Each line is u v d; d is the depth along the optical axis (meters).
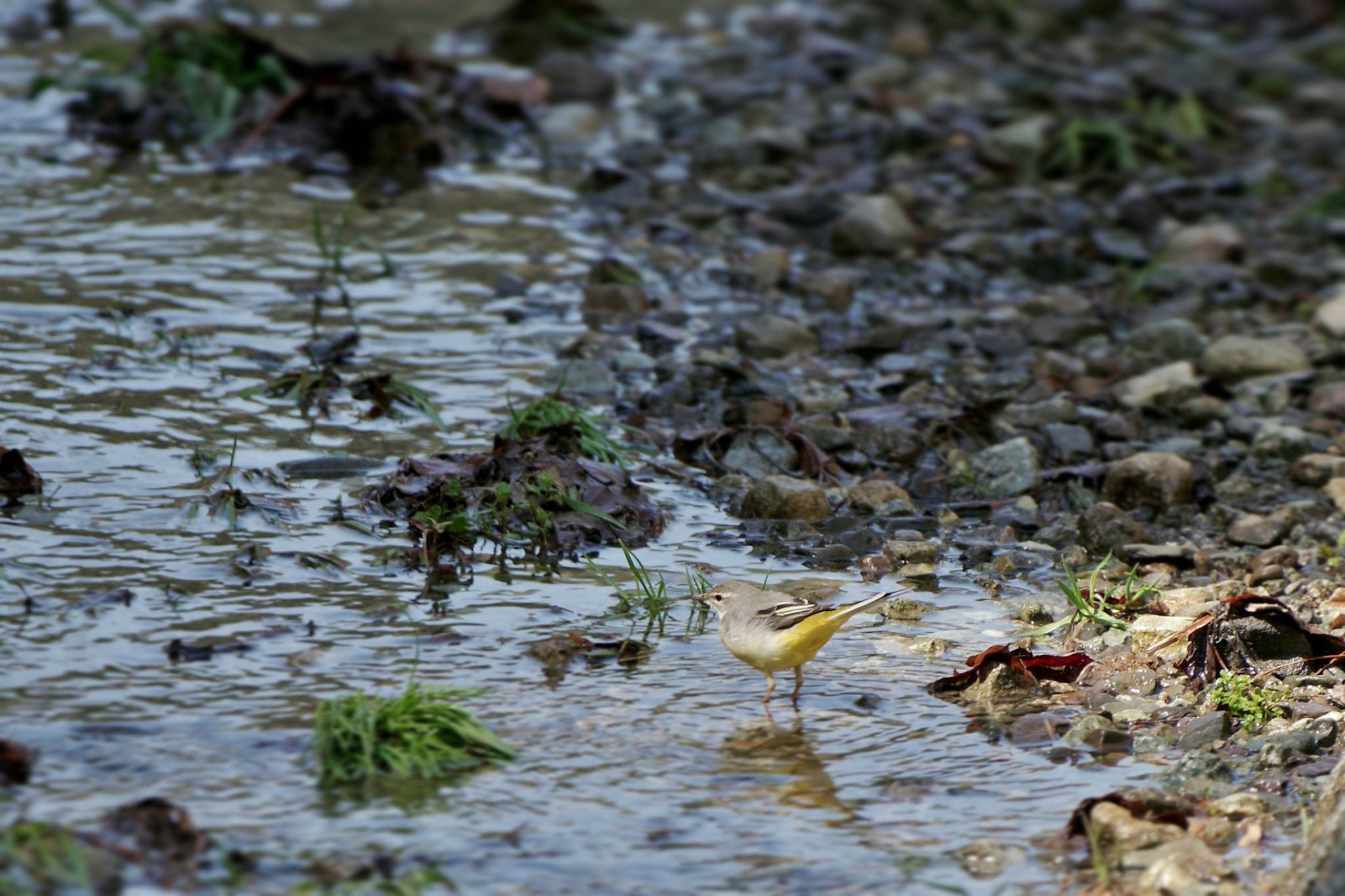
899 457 13.81
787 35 26.47
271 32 23.89
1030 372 15.85
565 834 8.01
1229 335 16.94
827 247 18.91
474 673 9.79
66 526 11.22
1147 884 7.69
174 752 8.49
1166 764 9.10
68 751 8.41
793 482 12.81
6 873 7.15
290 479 12.33
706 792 8.58
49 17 23.81
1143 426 14.77
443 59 23.48
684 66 24.52
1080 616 11.01
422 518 11.75
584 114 21.80
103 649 9.62
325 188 19.06
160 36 21.58
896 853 8.01
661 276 17.39
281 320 15.33
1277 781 8.79
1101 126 21.89
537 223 18.59
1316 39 28.66
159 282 15.90
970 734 9.46
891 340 16.14
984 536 12.58
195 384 13.80
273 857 7.56
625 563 11.72
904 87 24.05
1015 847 8.07
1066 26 28.53
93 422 12.88
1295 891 7.47
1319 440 14.50
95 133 19.89
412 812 8.10
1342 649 10.42
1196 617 11.00
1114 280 18.52
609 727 9.27
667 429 13.99
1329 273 18.84
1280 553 12.07
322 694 9.29
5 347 14.05
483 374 14.62
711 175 20.53
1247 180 21.84
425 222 18.31
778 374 15.40
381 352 14.88
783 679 10.15
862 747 9.23
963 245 18.78
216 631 9.97
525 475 12.34
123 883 7.23
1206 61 26.58
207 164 19.36
